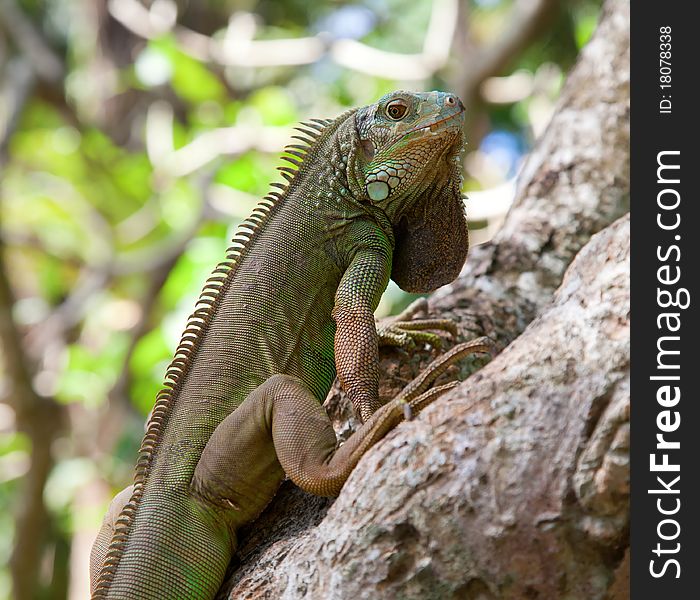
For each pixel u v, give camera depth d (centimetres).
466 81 1831
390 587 559
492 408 557
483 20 2506
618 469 516
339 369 736
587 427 529
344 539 578
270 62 1988
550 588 536
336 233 795
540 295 1000
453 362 644
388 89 2012
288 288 770
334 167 807
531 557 533
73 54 2784
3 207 2153
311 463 648
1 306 1595
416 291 866
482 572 542
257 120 1895
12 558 1681
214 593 679
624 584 536
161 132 2205
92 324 2073
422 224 823
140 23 2091
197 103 2194
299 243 786
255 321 752
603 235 616
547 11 1747
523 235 1042
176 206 1881
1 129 2400
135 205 2105
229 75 2406
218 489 691
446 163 790
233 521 700
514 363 568
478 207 1522
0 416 1948
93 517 1723
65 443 1969
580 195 1059
